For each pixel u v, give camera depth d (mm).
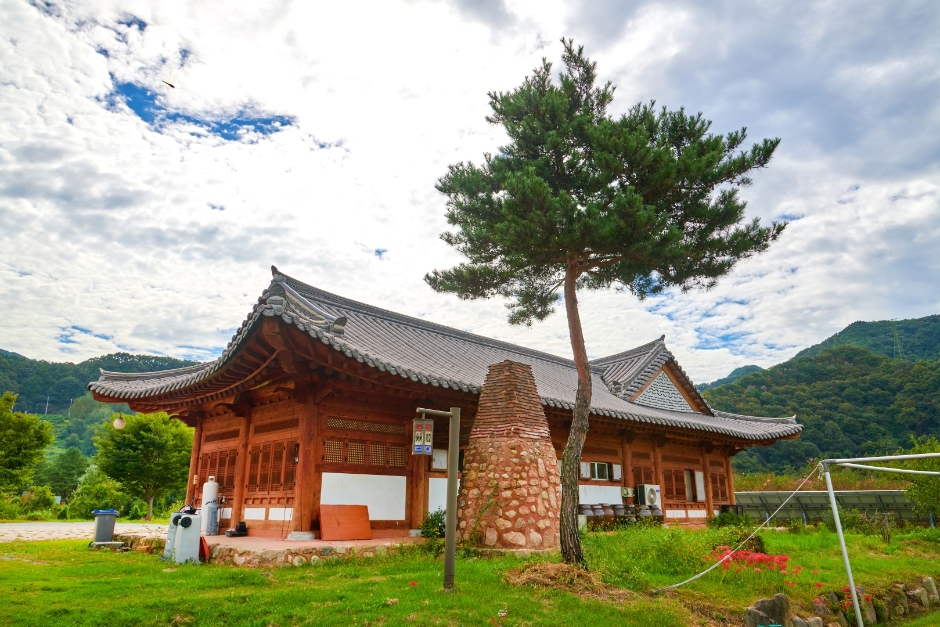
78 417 108500
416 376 13086
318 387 13211
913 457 9844
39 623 6996
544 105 12094
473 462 13289
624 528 17797
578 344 11680
